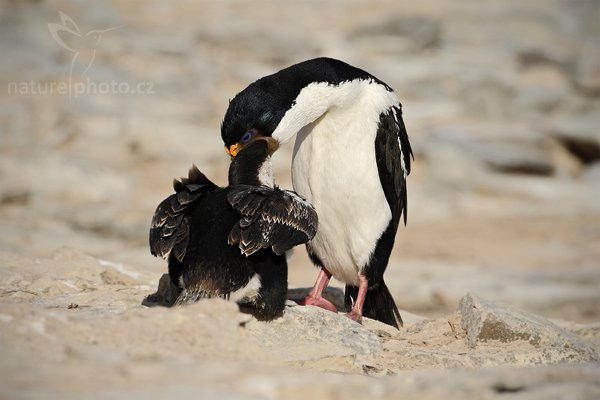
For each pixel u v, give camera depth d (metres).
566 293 15.79
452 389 5.14
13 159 22.67
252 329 6.85
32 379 4.71
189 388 4.66
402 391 5.06
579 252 19.77
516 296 15.64
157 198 21.84
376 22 34.00
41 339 5.49
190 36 32.56
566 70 34.50
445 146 26.28
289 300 8.44
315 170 8.63
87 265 9.51
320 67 8.33
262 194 6.73
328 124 8.52
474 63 32.84
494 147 26.77
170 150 24.78
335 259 8.94
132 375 4.85
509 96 30.69
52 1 33.25
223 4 37.41
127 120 25.70
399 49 32.69
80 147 24.78
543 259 19.12
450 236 21.02
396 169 8.99
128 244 18.84
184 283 6.65
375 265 8.80
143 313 6.02
